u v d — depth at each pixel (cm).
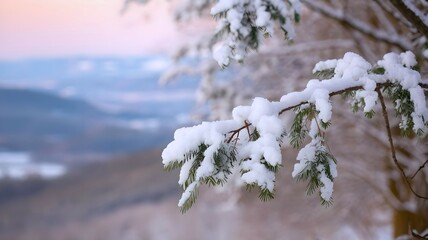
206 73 1068
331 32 955
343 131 1029
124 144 16188
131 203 6906
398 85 317
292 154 1182
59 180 10012
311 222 1359
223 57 380
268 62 1008
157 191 7162
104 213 6875
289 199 1351
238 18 370
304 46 880
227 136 288
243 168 276
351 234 1283
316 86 301
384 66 327
